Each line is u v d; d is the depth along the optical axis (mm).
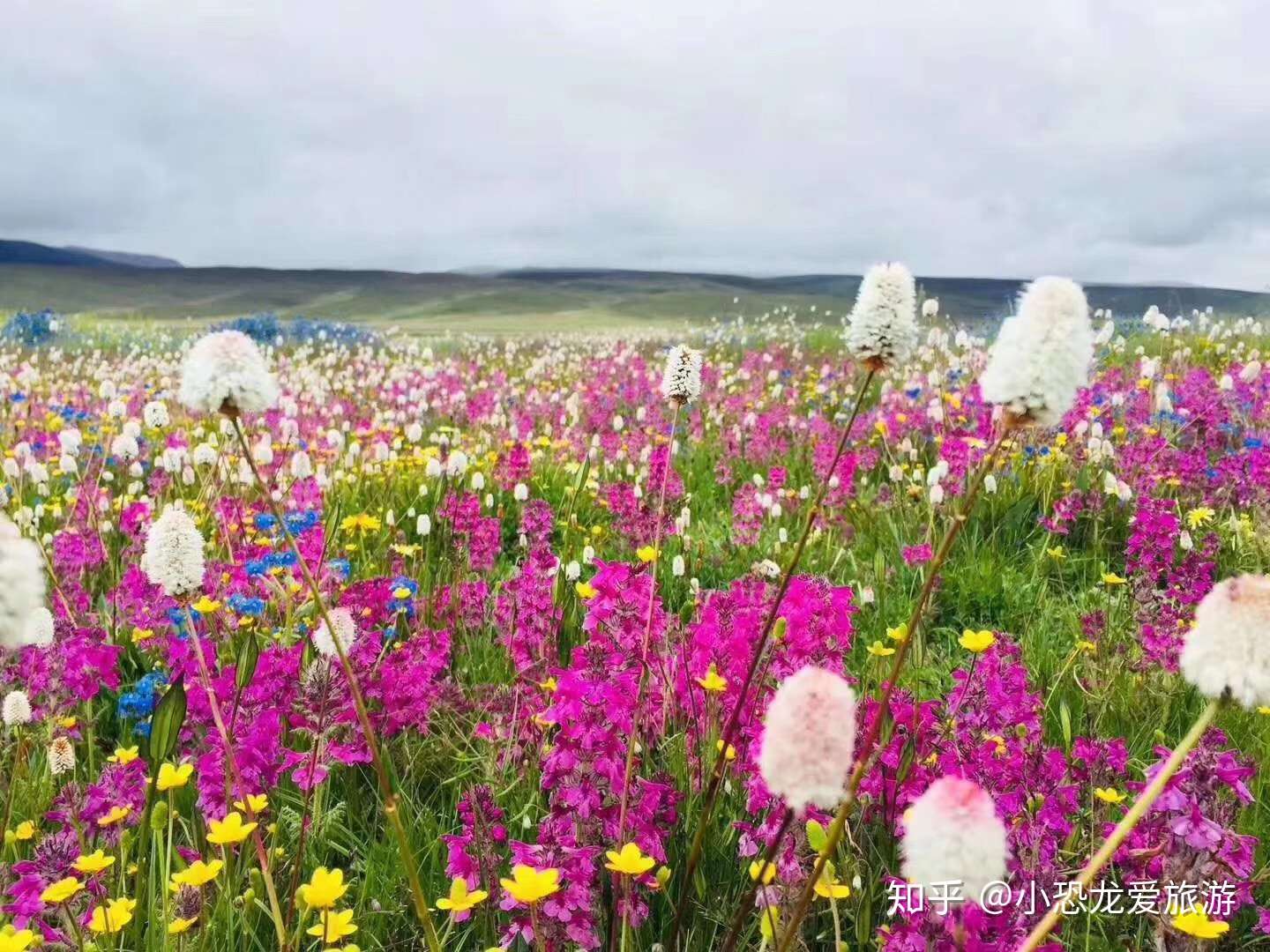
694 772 3402
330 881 2350
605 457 8750
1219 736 3273
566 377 14891
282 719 3791
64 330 22125
